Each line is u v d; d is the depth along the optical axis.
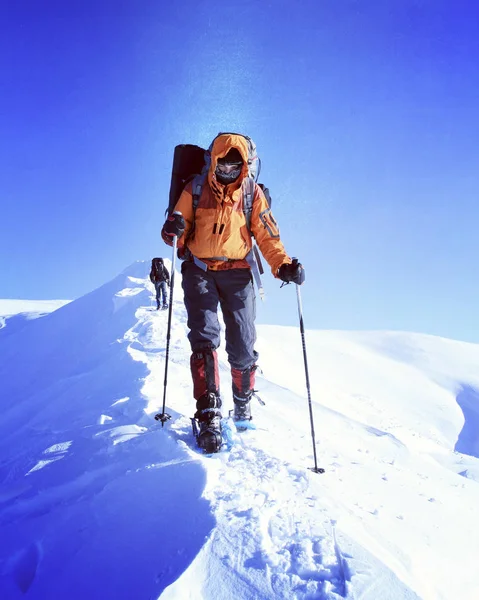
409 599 1.72
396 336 33.41
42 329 17.28
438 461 6.07
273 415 4.68
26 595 2.06
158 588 1.76
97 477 2.92
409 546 2.32
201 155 3.69
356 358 25.23
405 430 9.26
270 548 1.97
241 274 3.69
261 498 2.37
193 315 3.59
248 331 3.69
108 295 17.19
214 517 2.13
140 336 10.34
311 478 2.70
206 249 3.59
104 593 1.88
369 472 3.32
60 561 2.19
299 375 13.48
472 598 2.14
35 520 2.61
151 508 2.35
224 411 4.55
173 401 4.38
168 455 2.84
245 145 3.39
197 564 1.87
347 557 1.91
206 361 3.45
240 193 3.54
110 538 2.21
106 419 3.94
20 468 3.39
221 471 2.59
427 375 27.50
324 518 2.23
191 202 3.57
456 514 2.89
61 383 7.04
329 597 1.71
